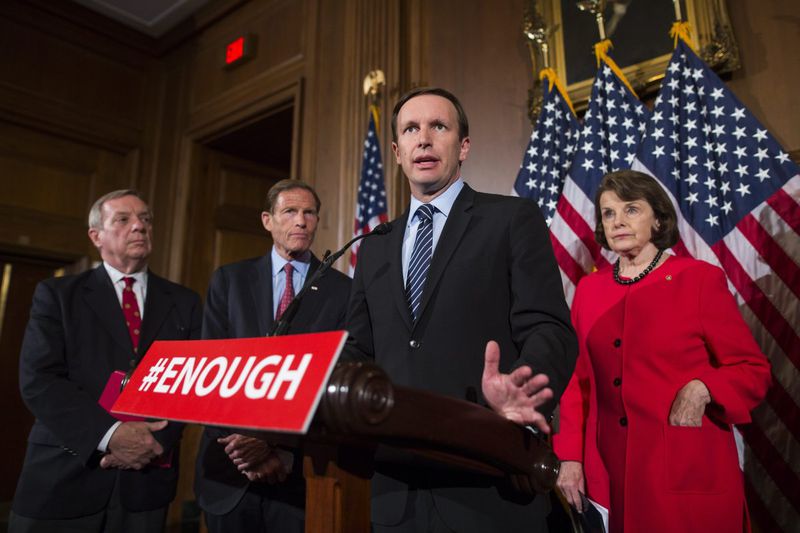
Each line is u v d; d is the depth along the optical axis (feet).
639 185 5.52
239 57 14.19
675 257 5.40
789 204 6.23
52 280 6.56
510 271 3.51
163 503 6.05
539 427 2.34
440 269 3.60
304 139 12.14
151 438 5.71
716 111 6.94
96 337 6.32
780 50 7.10
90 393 6.08
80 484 5.74
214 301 6.48
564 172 8.18
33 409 5.75
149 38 16.46
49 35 14.71
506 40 9.65
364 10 11.46
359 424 1.91
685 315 4.96
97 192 15.23
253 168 16.96
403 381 3.38
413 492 3.22
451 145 3.91
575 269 7.25
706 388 4.55
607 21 8.43
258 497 5.55
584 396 5.56
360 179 10.70
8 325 13.70
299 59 12.96
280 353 2.25
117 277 6.94
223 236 16.05
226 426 2.22
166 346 3.07
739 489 4.50
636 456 4.76
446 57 10.21
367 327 4.06
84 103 15.12
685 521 4.42
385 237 4.20
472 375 3.28
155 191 15.88
